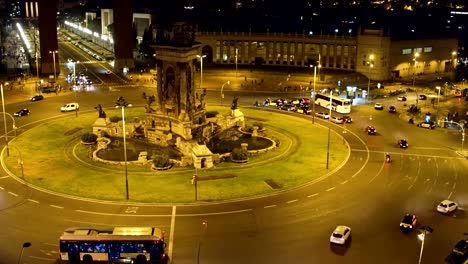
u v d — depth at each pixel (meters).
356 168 103.19
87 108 158.62
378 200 86.62
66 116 147.38
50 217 78.56
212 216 79.38
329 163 105.88
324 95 165.25
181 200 85.50
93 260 65.50
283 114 153.75
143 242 64.75
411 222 75.06
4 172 99.00
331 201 85.88
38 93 182.00
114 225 75.94
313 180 95.62
